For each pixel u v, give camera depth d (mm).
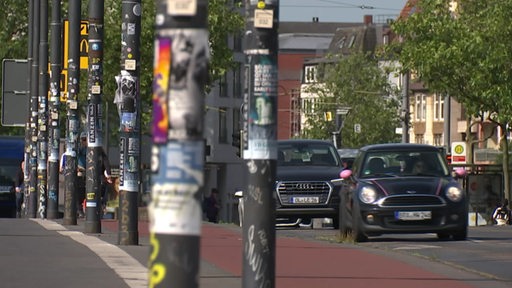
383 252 51188
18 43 165500
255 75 26297
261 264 26625
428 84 136125
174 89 16641
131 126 51156
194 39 16656
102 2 62031
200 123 16656
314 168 78875
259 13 26219
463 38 131875
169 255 16547
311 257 47625
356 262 45375
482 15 133250
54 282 35281
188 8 16609
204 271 40000
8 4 166750
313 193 77375
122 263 41844
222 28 154375
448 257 49688
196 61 16641
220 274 38938
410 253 50812
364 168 62312
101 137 62406
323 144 81125
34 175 108750
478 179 140875
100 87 62500
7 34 166500
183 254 16547
